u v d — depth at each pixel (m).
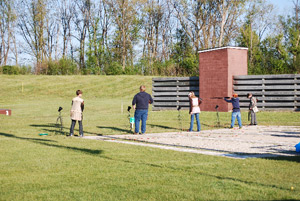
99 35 66.38
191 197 5.39
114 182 6.37
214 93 25.69
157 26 67.38
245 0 51.91
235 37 55.38
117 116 23.69
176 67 46.66
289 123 18.95
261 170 7.18
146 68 52.69
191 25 57.59
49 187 6.10
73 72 55.81
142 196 5.50
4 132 15.43
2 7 65.25
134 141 12.51
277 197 5.33
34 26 66.50
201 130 16.31
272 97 24.31
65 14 69.25
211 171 7.13
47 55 68.94
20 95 40.94
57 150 10.08
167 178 6.60
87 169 7.46
